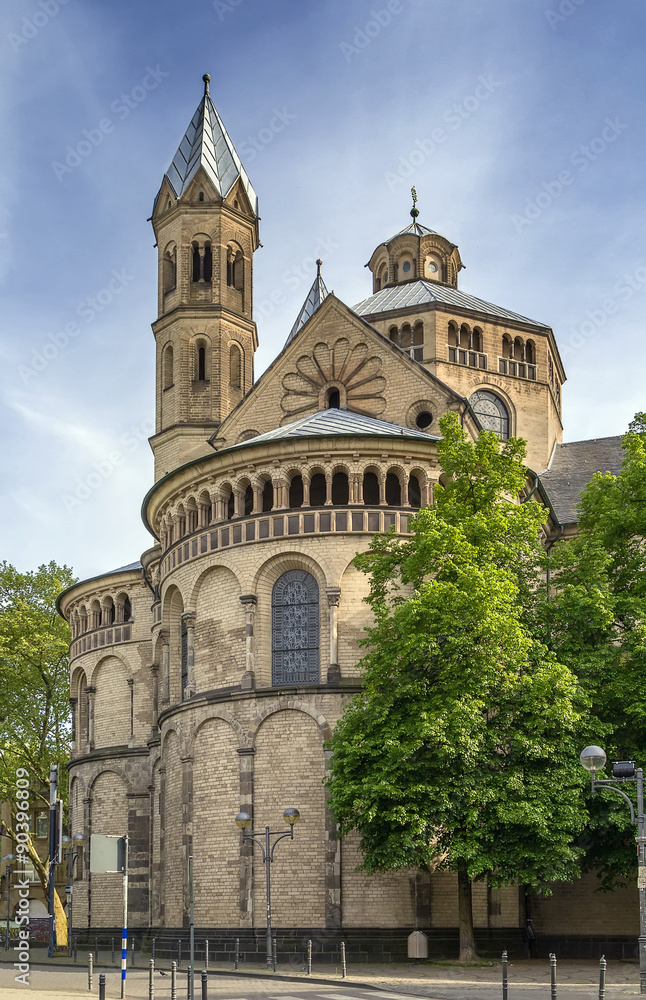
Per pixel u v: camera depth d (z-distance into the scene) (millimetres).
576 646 42875
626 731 42531
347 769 40594
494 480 43969
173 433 68438
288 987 34875
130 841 64312
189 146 73312
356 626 47906
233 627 49562
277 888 45469
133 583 68625
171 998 29922
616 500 46219
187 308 69562
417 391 58125
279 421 61781
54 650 75312
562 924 50875
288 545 48875
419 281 72375
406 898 44750
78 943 64562
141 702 66750
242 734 47438
